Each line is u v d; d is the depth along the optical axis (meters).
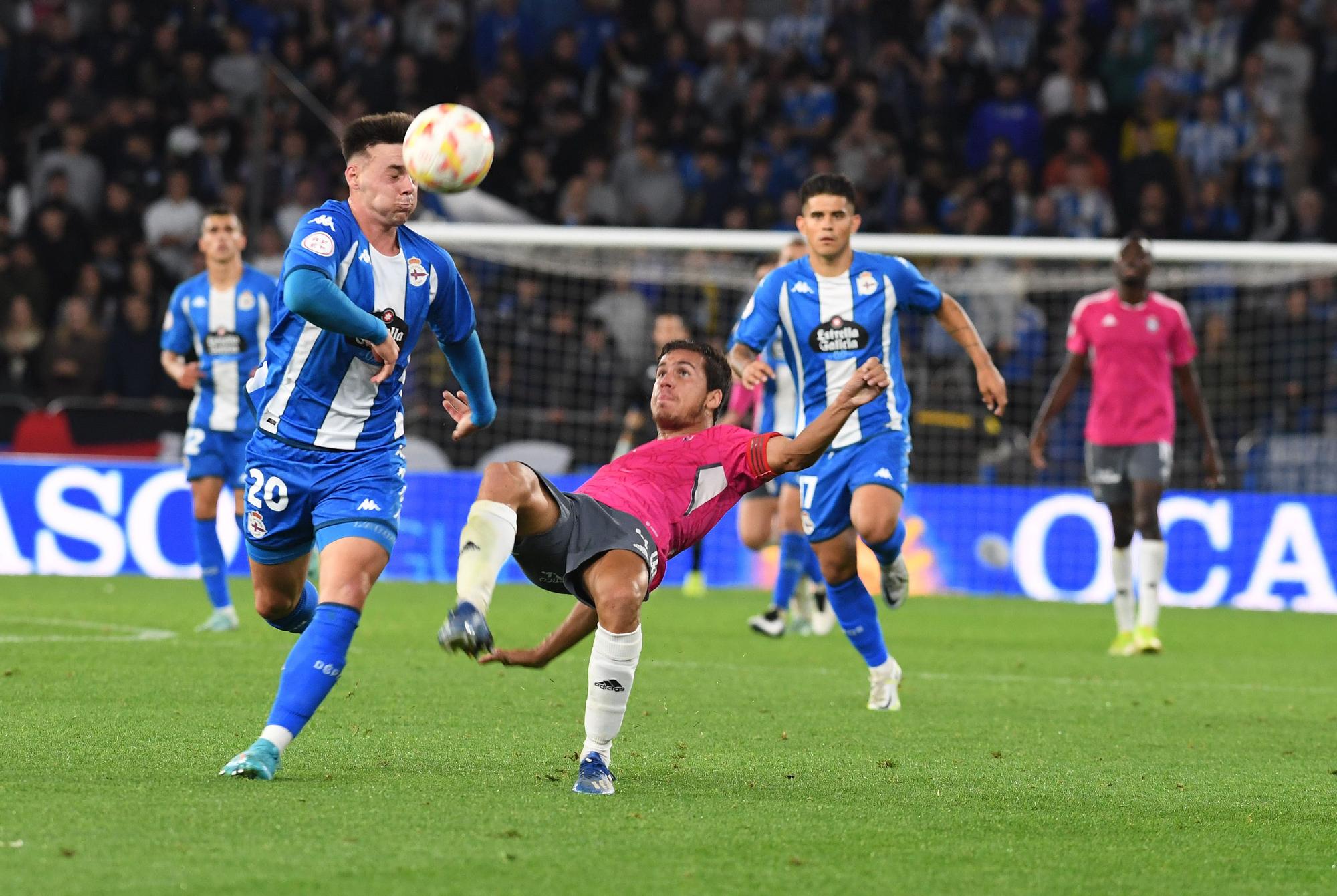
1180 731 23.75
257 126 63.38
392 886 12.20
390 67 71.38
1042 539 54.84
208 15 73.25
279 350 17.28
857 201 26.23
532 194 68.88
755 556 56.62
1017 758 20.42
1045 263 64.25
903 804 16.66
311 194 66.81
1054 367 61.97
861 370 16.70
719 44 76.94
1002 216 67.62
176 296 35.94
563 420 58.69
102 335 59.66
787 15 81.12
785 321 26.14
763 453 17.25
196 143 68.50
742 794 16.89
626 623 16.33
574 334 61.00
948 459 59.91
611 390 60.41
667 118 72.62
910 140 72.12
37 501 52.91
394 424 17.67
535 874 12.77
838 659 33.31
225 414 35.44
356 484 17.17
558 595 50.78
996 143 68.88
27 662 27.56
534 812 15.27
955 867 13.70
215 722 20.89
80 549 52.97
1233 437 60.94
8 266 61.81
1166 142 71.50
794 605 41.31
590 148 71.00
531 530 16.27
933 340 60.97
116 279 63.59
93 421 54.69
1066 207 68.75
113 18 72.62
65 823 13.98
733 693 26.70
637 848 13.88
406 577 54.72
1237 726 24.48
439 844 13.68
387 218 17.19
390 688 25.47
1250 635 43.47
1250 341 62.31
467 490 54.72
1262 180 70.25
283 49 72.69
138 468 53.19
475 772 17.58
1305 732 23.95
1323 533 53.19
